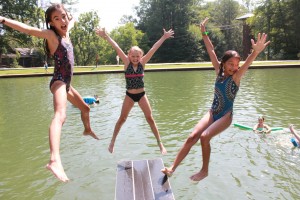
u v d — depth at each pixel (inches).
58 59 162.4
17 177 335.6
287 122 498.6
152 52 229.0
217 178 315.6
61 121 145.9
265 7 2111.2
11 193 303.0
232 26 2913.4
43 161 376.5
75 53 2297.0
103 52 2418.8
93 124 516.1
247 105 625.3
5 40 1771.7
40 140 452.1
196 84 934.4
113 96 773.9
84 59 2338.8
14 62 2048.5
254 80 989.2
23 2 1717.5
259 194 287.1
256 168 335.0
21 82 1123.9
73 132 474.3
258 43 174.2
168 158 365.7
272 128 454.0
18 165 366.9
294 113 553.3
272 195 285.0
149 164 252.8
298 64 1359.5
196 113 566.6
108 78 1167.0
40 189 309.0
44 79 1198.9
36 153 402.3
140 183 221.5
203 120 187.8
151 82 1014.4
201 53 2516.0
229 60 181.0
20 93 866.8
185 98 713.6
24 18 1777.8
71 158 374.9
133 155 378.6
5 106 695.7
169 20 2576.3
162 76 1181.1
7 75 1261.1
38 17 1792.6
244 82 952.3
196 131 182.9
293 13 2036.2
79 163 360.5
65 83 164.6
